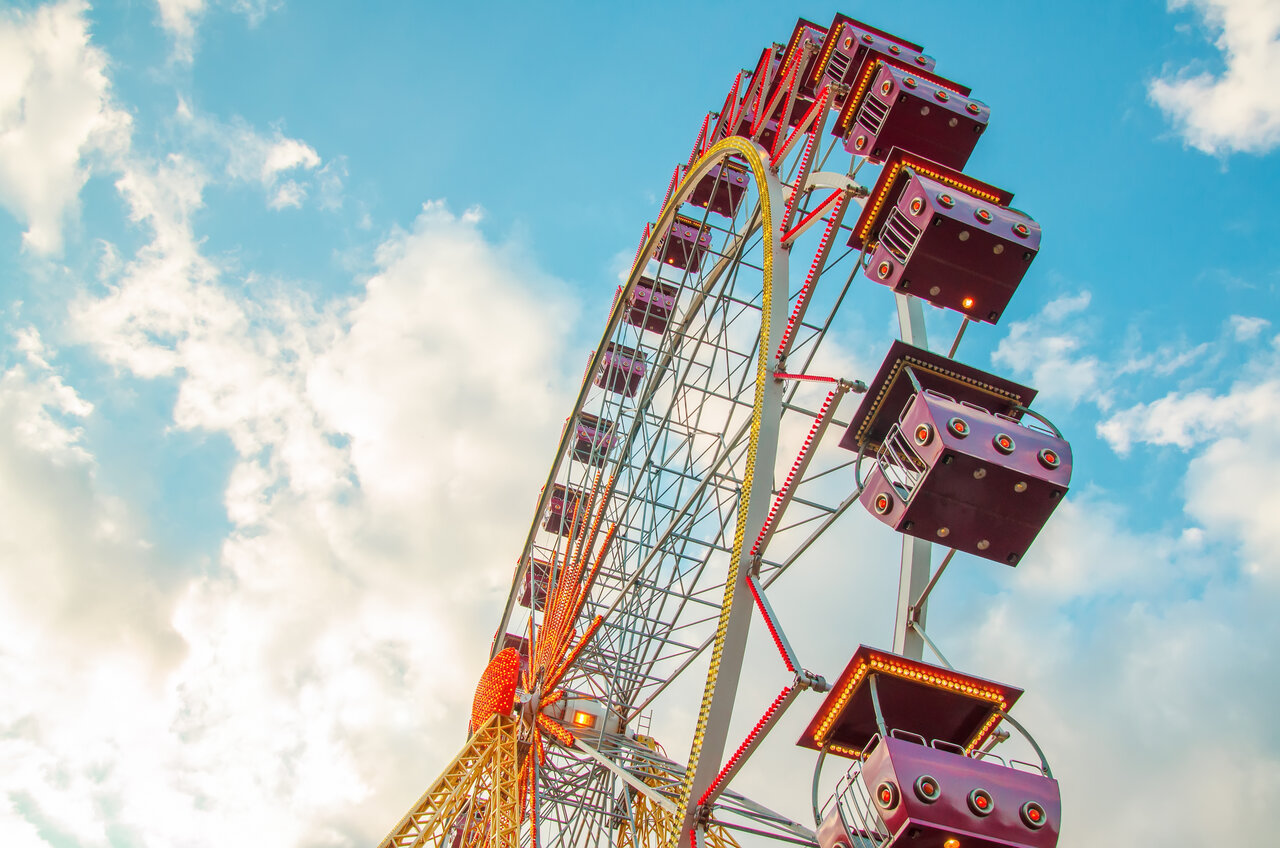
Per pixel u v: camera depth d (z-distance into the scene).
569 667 30.55
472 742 34.16
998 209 20.56
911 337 22.83
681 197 35.91
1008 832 15.16
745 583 19.08
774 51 31.20
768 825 20.23
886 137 23.72
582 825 30.52
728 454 28.20
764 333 22.70
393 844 33.97
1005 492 17.34
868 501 18.72
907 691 16.64
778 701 16.78
